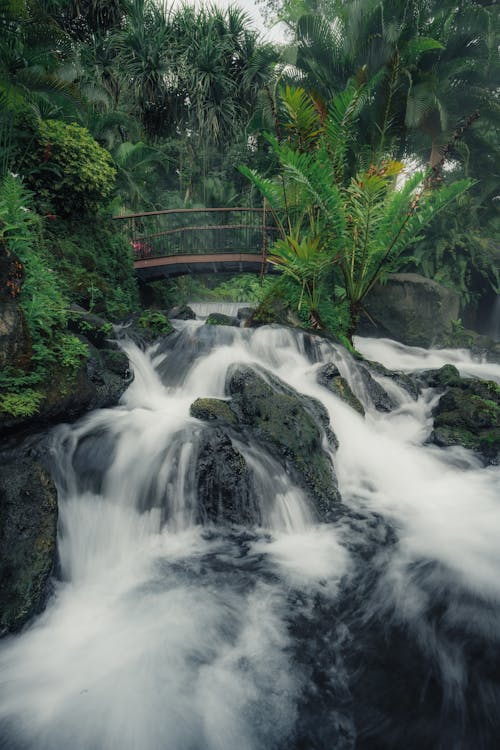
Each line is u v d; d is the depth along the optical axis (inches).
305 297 371.9
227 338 319.3
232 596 131.6
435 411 282.7
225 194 899.4
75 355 199.6
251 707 95.6
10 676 102.8
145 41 734.5
